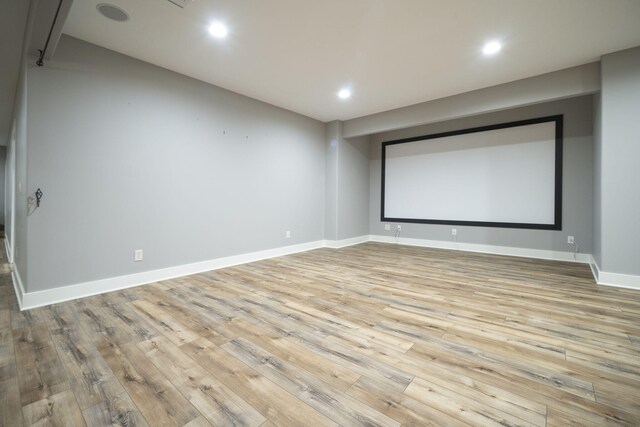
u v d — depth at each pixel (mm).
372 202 6633
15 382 1510
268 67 3461
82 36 2795
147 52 3104
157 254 3430
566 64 3406
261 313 2426
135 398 1388
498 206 5004
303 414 1278
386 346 1884
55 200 2723
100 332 2078
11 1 2230
